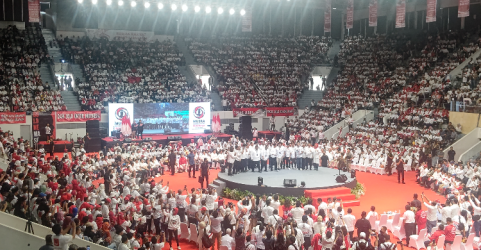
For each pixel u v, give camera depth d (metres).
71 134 39.00
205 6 48.72
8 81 39.38
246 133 43.28
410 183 29.77
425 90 40.28
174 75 47.38
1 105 37.16
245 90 48.72
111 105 39.62
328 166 33.81
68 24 48.12
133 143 35.53
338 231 14.84
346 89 48.09
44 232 14.49
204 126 43.53
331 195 23.81
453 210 17.88
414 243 17.42
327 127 44.12
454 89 37.84
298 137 42.72
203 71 49.66
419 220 17.70
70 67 44.16
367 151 34.47
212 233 16.89
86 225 14.74
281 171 29.30
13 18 46.31
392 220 19.39
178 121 42.44
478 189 21.97
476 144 32.00
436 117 36.47
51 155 35.22
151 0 45.50
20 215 15.46
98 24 49.31
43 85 40.62
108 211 16.81
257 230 15.23
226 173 28.33
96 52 46.44
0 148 25.89
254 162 28.88
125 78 44.88
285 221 15.98
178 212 19.02
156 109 41.44
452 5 47.25
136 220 17.72
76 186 19.91
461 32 45.53
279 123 48.06
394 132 37.62
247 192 24.20
